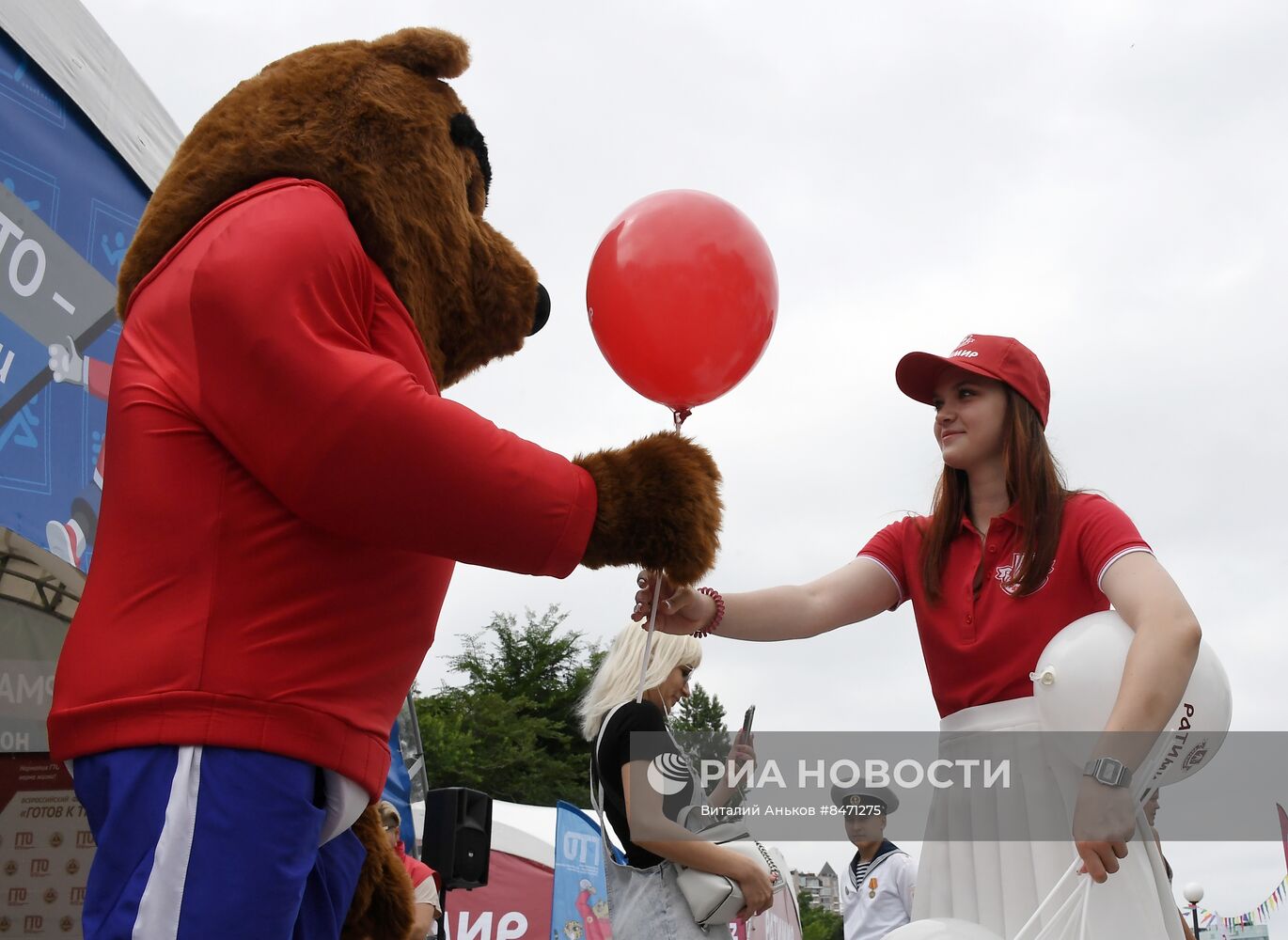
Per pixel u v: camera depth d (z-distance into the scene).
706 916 3.00
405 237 1.89
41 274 3.06
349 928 1.99
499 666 36.28
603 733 3.18
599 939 5.41
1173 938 2.18
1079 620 2.27
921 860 2.38
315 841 1.61
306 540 1.64
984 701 2.38
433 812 5.75
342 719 1.62
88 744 1.55
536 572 1.71
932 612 2.50
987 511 2.51
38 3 3.10
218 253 1.63
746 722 3.12
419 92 2.02
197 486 1.62
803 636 2.63
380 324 1.77
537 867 9.26
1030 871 2.23
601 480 1.75
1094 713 2.14
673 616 2.56
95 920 1.50
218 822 1.51
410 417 1.58
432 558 1.81
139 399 1.67
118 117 3.39
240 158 1.82
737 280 2.20
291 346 1.57
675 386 2.27
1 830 3.79
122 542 1.63
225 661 1.57
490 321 2.08
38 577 3.62
